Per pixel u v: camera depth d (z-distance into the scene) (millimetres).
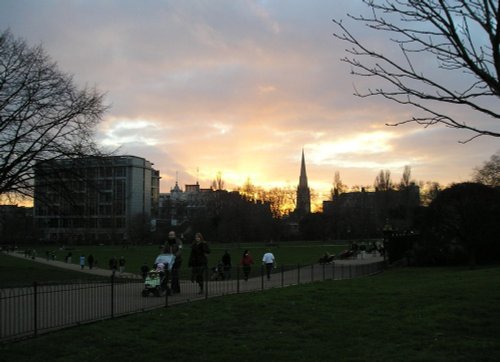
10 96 36875
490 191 38531
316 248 98750
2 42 37156
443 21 5547
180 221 151750
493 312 13625
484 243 37812
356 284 23047
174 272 20000
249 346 10531
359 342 10820
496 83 5363
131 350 10148
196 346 10484
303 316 13867
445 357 9391
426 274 30453
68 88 43156
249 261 32438
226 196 133250
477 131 5934
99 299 15898
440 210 38906
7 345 10328
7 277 31484
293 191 160250
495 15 5309
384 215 124812
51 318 12812
